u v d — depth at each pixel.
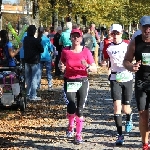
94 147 7.93
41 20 48.00
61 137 8.70
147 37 6.59
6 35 11.43
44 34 15.25
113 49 8.12
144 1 49.91
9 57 11.45
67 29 16.12
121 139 7.99
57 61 19.56
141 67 6.72
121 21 55.25
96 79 19.66
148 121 6.86
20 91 11.46
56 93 15.02
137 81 6.80
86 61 8.02
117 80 8.12
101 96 14.41
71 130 8.61
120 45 8.09
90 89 16.23
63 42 16.05
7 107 11.69
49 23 48.72
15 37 13.22
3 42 11.42
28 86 13.40
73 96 8.22
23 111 11.49
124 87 8.31
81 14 40.47
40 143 8.23
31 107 12.15
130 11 52.50
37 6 24.41
